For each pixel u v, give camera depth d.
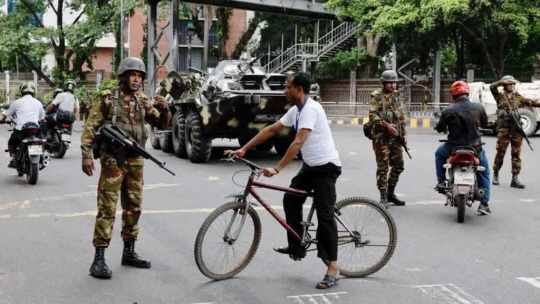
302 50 35.66
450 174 8.22
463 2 24.61
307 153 5.48
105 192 5.72
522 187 10.76
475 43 30.08
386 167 8.93
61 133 14.82
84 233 7.36
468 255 6.55
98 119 5.78
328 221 5.45
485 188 8.49
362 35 33.38
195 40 40.25
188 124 14.61
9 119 11.25
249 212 5.75
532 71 30.30
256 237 5.81
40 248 6.69
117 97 5.81
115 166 5.73
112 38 47.69
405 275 5.84
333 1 28.25
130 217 5.98
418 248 6.82
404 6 26.81
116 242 6.94
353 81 33.28
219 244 5.61
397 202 9.23
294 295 5.26
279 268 6.02
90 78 43.25
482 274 5.88
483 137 21.14
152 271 5.90
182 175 12.25
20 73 42.06
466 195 8.11
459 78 30.23
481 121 8.34
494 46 28.27
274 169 5.49
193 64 40.34
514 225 7.98
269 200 9.41
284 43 38.09
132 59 5.83
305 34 37.97
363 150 17.09
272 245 6.84
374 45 33.84
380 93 8.83
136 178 5.94
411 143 19.02
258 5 27.17
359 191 10.48
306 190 5.65
